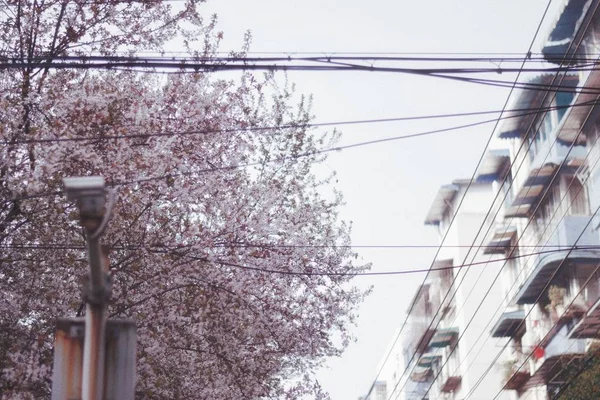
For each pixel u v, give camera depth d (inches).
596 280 1476.4
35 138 492.1
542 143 1609.3
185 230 538.0
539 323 1606.8
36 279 527.8
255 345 609.0
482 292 2031.3
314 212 661.9
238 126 600.4
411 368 2319.1
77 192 255.3
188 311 555.2
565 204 1552.7
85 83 548.4
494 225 1897.1
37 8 550.0
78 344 277.7
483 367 1962.4
